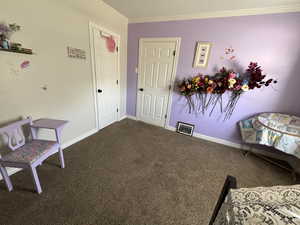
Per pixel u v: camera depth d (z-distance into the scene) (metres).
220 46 2.29
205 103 2.65
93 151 2.13
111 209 1.27
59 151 1.65
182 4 2.05
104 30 2.37
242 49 2.17
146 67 3.01
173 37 2.58
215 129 2.69
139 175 1.71
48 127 1.52
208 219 1.24
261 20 1.98
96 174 1.67
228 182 0.78
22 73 1.48
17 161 1.22
